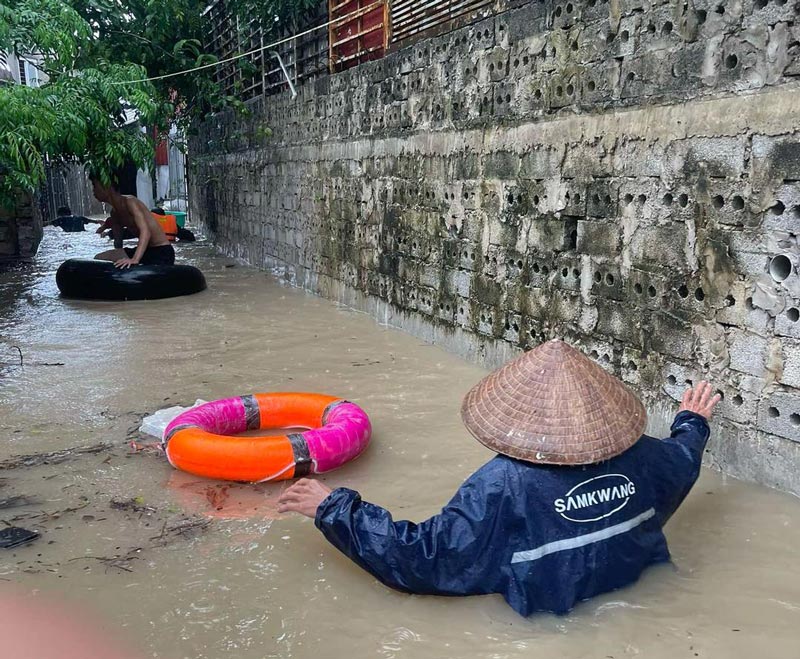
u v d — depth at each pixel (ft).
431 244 21.12
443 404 16.35
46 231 60.59
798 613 8.51
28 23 28.19
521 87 16.30
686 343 12.53
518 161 16.62
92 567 9.80
